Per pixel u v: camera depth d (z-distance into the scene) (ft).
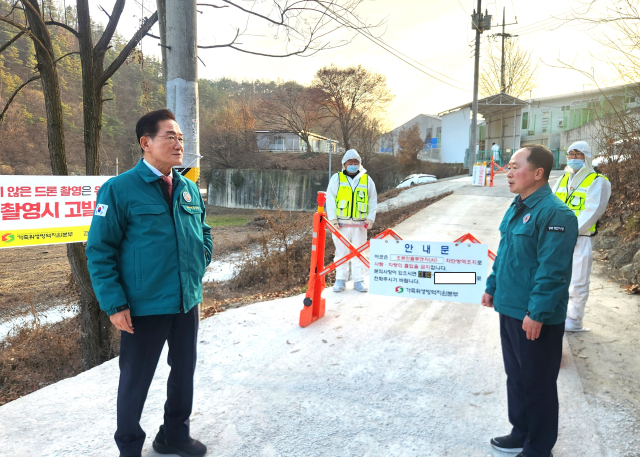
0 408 10.46
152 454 8.73
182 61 15.29
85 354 19.67
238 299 22.21
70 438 9.21
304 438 9.16
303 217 34.32
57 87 18.51
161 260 7.61
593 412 9.73
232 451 8.76
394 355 13.12
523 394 8.23
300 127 161.27
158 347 7.88
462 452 8.63
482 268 13.02
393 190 77.10
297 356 13.20
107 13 19.45
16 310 33.32
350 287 21.12
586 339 13.70
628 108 27.81
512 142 106.83
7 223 14.05
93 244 7.23
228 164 151.43
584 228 13.64
